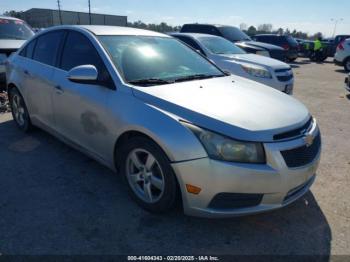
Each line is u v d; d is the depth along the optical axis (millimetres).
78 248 2504
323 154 4473
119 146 3098
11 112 5531
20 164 3867
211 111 2615
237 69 7168
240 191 2469
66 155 4129
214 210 2545
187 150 2475
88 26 3838
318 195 3354
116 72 3115
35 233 2652
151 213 2947
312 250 2555
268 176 2455
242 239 2666
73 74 3066
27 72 4355
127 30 3904
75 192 3277
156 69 3434
